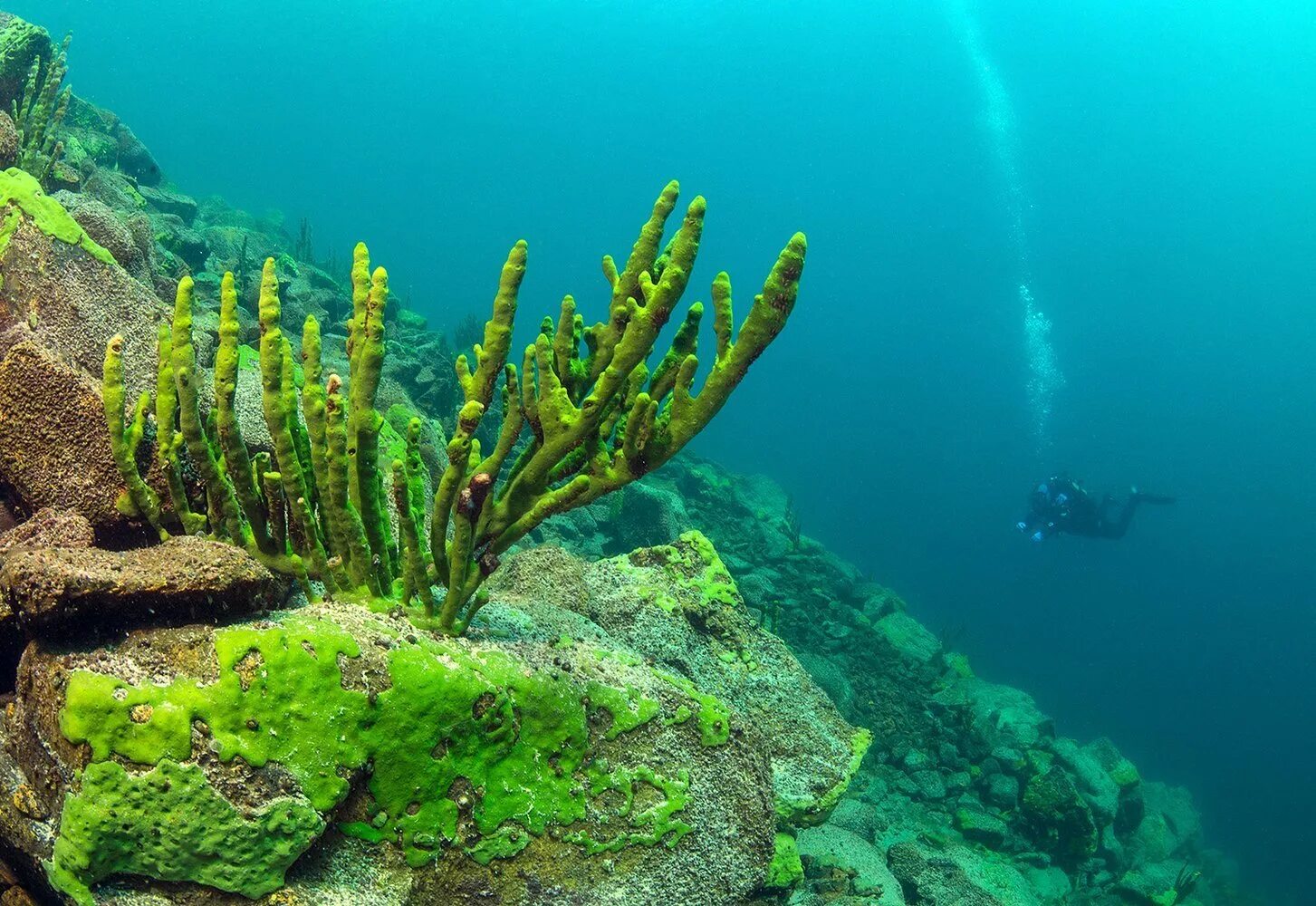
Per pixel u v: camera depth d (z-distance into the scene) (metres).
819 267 135.38
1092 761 13.21
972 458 110.81
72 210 4.96
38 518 2.65
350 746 2.38
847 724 5.00
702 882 3.11
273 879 2.25
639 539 11.32
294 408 2.90
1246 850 26.72
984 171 120.75
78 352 3.54
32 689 2.21
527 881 2.76
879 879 6.58
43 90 6.72
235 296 2.54
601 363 2.86
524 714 2.77
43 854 2.14
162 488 2.99
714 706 3.33
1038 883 10.17
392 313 13.34
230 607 2.48
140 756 2.11
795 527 18.52
